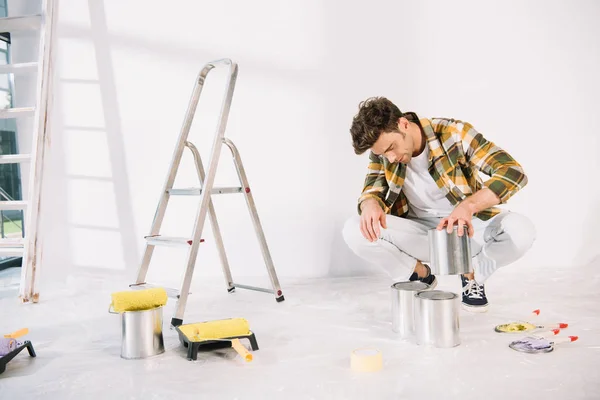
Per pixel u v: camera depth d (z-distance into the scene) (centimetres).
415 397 110
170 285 250
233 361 139
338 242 267
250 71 266
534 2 260
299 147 266
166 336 167
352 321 176
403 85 263
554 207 263
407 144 167
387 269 193
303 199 267
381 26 262
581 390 110
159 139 270
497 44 262
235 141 267
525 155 263
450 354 137
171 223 270
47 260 275
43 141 235
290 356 141
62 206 274
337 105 265
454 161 175
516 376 119
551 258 264
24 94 274
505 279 236
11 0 272
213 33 267
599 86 261
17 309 209
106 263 273
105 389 121
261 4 265
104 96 271
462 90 262
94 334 170
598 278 234
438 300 143
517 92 262
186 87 268
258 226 213
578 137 262
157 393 117
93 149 272
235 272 269
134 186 271
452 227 148
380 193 188
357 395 112
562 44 261
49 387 123
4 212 307
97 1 270
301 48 264
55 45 246
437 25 262
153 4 268
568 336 148
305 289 235
